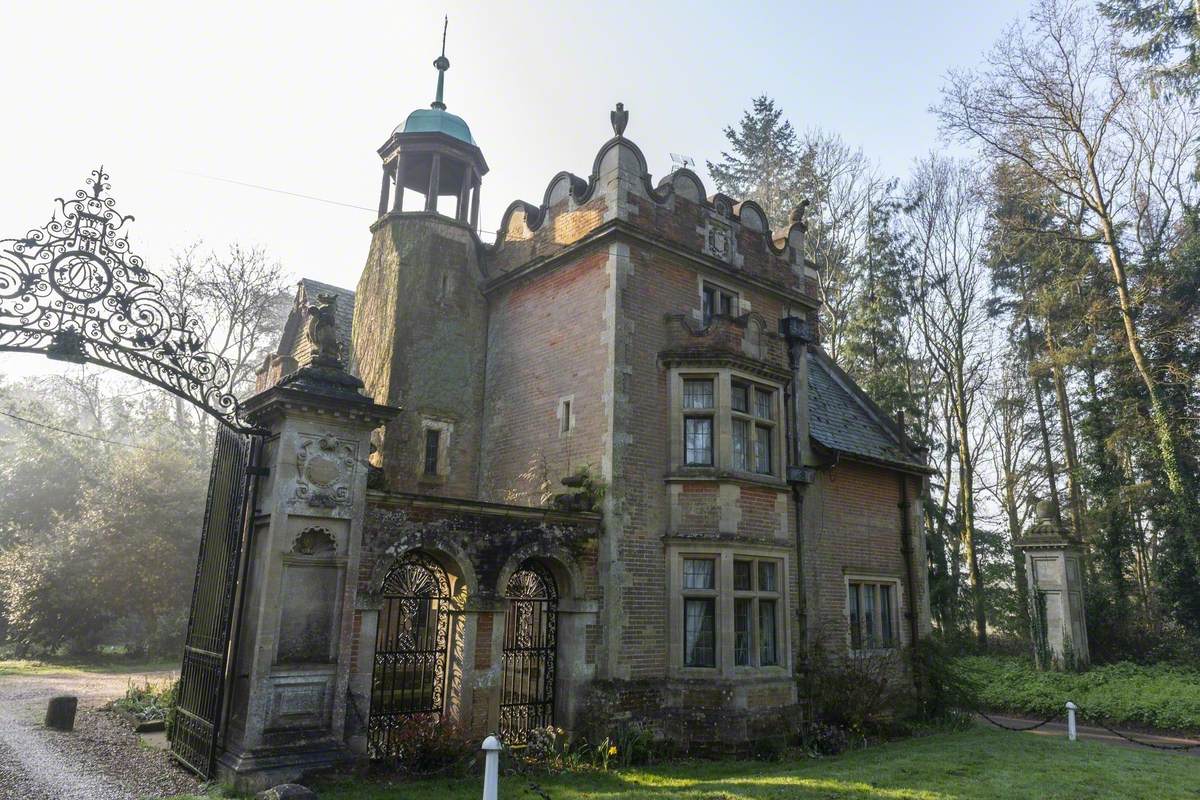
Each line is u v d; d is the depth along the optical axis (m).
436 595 10.88
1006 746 12.70
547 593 11.61
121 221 8.73
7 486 29.38
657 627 11.91
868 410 18.86
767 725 11.90
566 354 13.30
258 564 8.71
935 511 25.53
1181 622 23.09
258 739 8.07
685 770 10.29
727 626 11.93
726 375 12.75
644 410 12.51
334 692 8.62
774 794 8.59
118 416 36.31
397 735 9.44
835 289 30.95
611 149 13.15
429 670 12.41
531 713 11.22
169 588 24.50
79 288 8.35
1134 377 24.42
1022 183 23.80
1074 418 28.98
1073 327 26.17
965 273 29.58
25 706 14.09
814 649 14.03
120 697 15.12
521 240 14.98
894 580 16.56
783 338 14.93
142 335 8.69
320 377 9.21
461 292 15.32
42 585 23.44
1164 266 24.16
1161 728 15.71
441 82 17.05
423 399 14.32
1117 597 23.72
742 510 12.58
